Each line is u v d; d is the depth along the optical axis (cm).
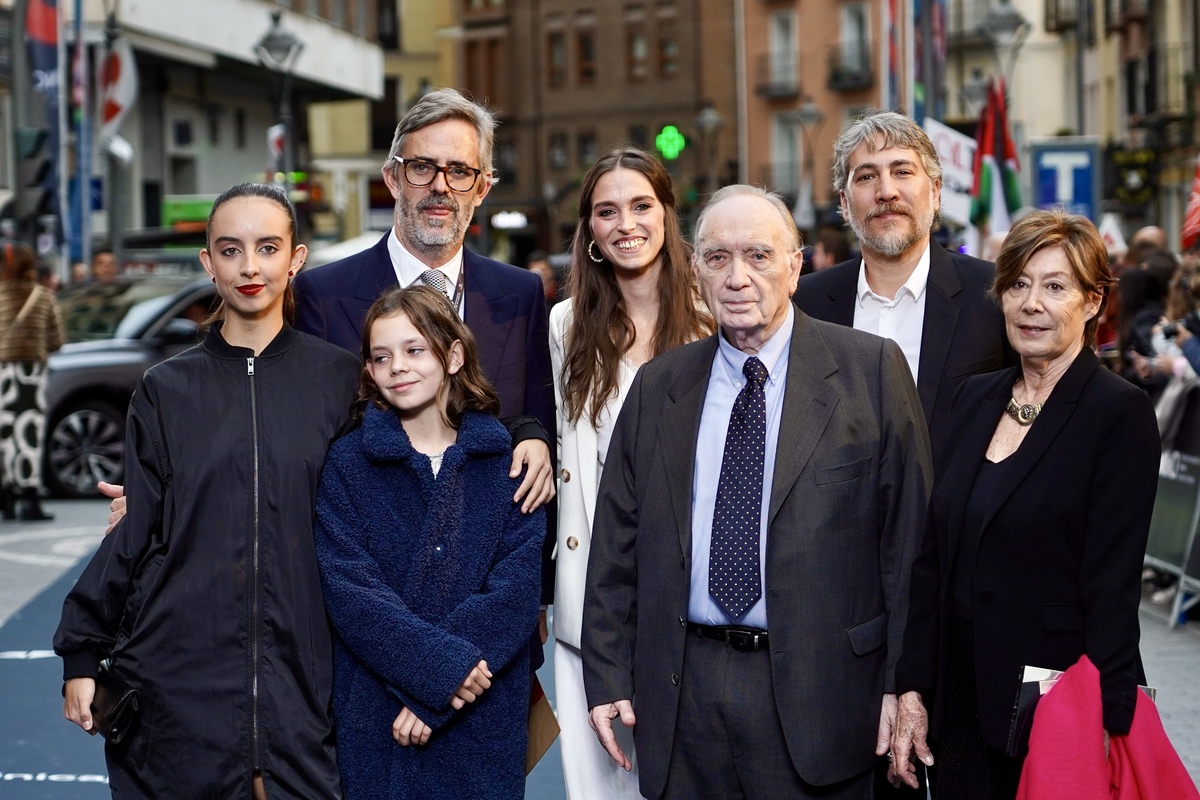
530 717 427
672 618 388
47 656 777
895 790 430
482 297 461
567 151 6469
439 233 452
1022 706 356
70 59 2202
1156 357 882
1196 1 3195
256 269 392
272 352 400
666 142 2573
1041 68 4725
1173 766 351
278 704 381
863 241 466
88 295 1399
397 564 385
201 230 2547
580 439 467
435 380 392
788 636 377
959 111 5056
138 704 380
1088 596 357
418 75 6531
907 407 395
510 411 459
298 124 4003
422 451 399
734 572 383
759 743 379
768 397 395
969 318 460
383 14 6475
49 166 1513
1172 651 762
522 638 386
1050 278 367
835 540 381
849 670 381
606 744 398
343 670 389
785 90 5862
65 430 1310
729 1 6062
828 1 5759
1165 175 3306
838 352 397
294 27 3466
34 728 657
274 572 384
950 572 378
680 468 394
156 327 1345
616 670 400
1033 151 1387
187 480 384
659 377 409
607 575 406
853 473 385
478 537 387
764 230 386
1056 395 369
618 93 6303
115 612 381
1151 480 357
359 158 5444
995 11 2291
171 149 3269
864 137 463
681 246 466
